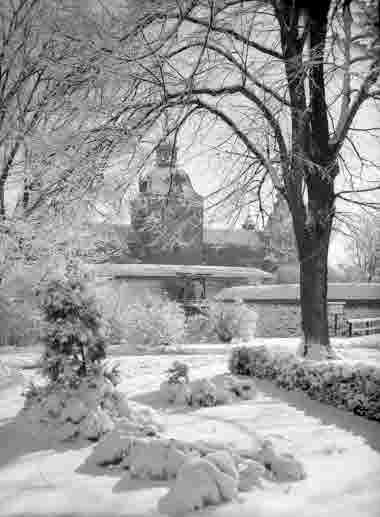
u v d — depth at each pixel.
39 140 7.50
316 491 3.22
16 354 12.25
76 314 5.41
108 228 11.34
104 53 6.93
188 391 6.48
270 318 25.53
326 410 5.92
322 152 9.83
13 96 9.16
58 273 5.73
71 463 3.88
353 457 3.96
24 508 3.02
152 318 15.84
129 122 7.73
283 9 8.41
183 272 32.34
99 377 5.29
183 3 7.18
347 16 5.93
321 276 10.14
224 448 3.74
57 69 7.62
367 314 25.69
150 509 2.96
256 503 3.01
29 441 4.50
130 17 7.39
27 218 10.03
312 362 7.12
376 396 5.35
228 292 28.98
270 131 9.08
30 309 11.68
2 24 9.51
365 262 32.84
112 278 16.58
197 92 8.45
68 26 7.86
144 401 6.68
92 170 7.55
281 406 6.21
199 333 19.17
